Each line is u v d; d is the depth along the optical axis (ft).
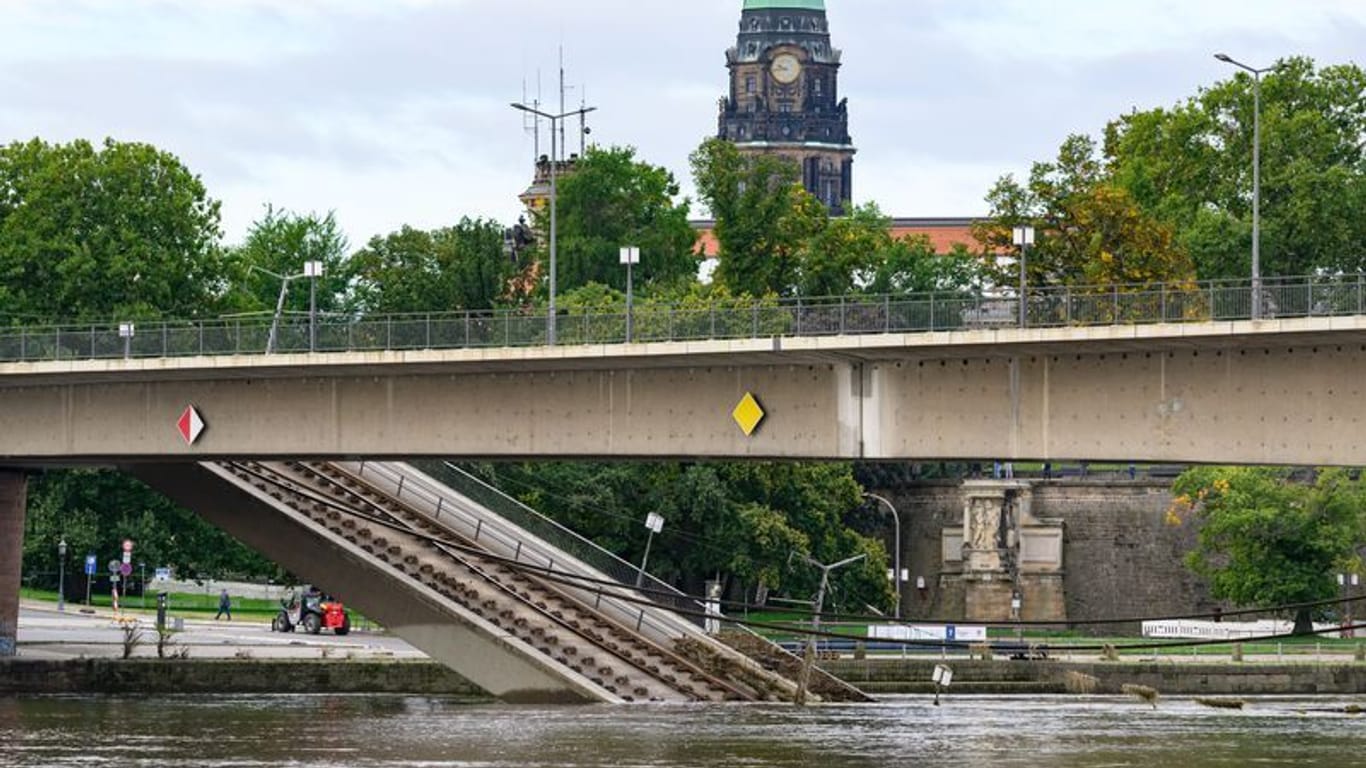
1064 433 389.80
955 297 412.16
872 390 406.00
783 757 386.32
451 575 505.25
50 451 485.15
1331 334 361.30
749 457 417.69
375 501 527.40
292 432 459.73
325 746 404.16
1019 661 605.73
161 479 517.96
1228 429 375.04
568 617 506.07
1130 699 570.87
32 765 376.89
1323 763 383.04
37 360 477.77
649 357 417.49
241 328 462.19
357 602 508.12
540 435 436.35
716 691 502.79
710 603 531.50
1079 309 383.65
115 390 478.18
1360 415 364.38
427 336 442.91
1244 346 372.58
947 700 553.64
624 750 395.55
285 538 512.63
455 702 511.40
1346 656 655.76
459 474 529.04
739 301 623.77
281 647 601.62
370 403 452.76
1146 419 382.01
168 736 424.05
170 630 592.19
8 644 540.52
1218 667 615.98
